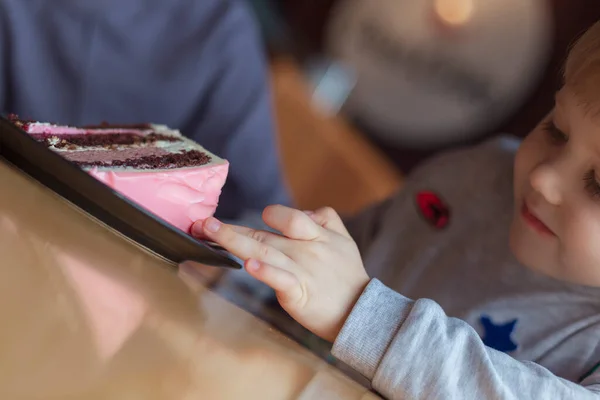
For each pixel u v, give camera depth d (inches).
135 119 40.3
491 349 24.5
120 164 23.0
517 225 28.5
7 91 37.1
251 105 42.7
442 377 23.4
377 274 34.4
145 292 22.1
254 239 24.0
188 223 23.4
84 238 22.1
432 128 78.2
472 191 34.1
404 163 79.1
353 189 56.5
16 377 19.4
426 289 32.7
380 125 79.6
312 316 24.4
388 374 23.6
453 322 24.4
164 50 41.1
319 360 23.8
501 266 31.1
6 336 19.8
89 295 21.2
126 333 21.0
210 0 43.0
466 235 33.1
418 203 35.3
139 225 21.9
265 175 41.8
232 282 26.9
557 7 70.4
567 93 25.6
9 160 22.3
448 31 74.2
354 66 78.5
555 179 26.0
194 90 41.4
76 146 24.1
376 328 24.0
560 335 28.3
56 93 38.3
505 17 72.1
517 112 75.2
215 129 41.5
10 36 36.9
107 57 39.2
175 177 22.8
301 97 58.2
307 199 54.6
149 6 40.6
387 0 76.2
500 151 34.5
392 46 76.9
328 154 56.5
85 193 21.6
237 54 42.8
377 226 36.1
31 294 20.6
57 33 38.0
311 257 24.5
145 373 20.6
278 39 65.3
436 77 76.3
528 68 72.7
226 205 39.0
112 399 19.9
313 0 80.4
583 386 25.9
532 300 29.3
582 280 27.2
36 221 21.8
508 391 23.5
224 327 22.7
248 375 21.8
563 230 26.4
